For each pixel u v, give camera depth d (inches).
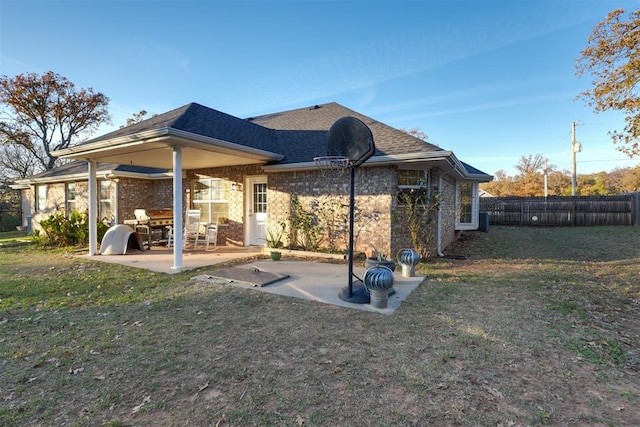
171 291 211.2
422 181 342.3
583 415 89.3
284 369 113.3
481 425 84.6
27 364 117.0
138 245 389.7
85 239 442.0
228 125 355.6
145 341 135.9
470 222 536.7
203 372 111.4
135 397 97.3
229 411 90.4
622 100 359.6
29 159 955.3
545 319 161.3
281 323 155.9
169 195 523.8
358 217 338.6
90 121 908.0
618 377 109.7
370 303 183.6
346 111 465.1
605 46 356.8
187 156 335.0
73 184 579.5
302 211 368.2
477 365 116.1
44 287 221.8
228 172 434.0
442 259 335.3
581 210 702.5
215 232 413.1
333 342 135.0
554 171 1398.9
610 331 149.0
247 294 203.2
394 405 93.0
